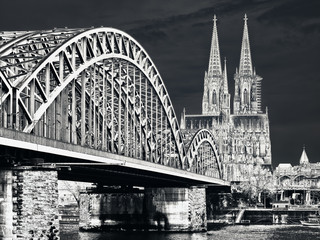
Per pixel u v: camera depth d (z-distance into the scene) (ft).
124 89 448.65
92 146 399.03
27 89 333.42
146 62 492.95
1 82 288.71
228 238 609.42
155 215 653.71
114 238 568.00
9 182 303.27
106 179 536.83
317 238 651.25
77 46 354.54
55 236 311.27
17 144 280.72
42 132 339.16
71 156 338.13
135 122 474.90
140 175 510.99
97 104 401.49
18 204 303.07
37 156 329.93
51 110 341.62
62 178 488.44
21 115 323.16
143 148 522.47
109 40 403.54
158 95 542.98
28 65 351.25
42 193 309.22
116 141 472.44
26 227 303.48
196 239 571.28
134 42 453.58
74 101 351.87
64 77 361.10
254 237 648.38
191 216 654.12
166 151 583.99
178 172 570.46
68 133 349.41
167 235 611.06
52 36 349.20
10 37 339.98
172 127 611.06
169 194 649.61
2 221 301.84
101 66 410.93
